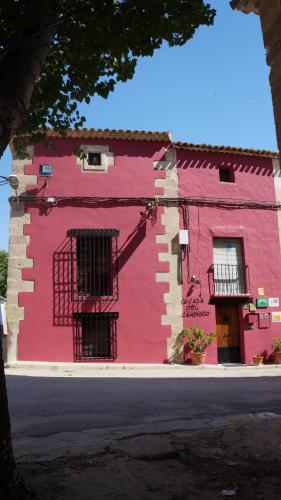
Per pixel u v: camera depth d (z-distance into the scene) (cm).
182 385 956
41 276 1398
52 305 1390
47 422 602
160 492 342
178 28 459
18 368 1294
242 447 452
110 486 355
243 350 1530
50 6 389
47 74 542
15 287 1384
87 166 1479
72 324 1391
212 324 1490
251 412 661
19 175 1442
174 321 1453
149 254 1471
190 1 444
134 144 1530
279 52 447
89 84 550
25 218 1422
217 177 1587
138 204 1493
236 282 1554
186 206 1528
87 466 405
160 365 1384
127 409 686
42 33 377
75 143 1483
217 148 1583
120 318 1419
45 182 1445
